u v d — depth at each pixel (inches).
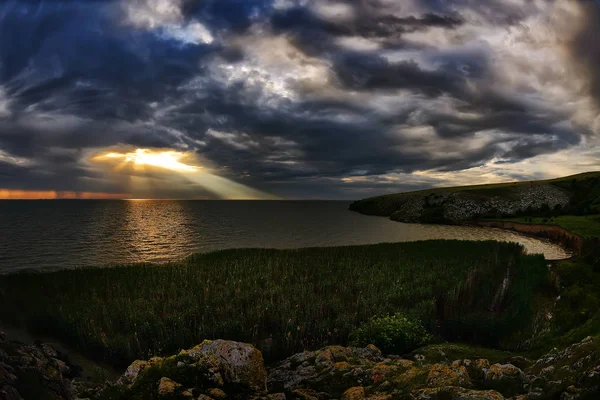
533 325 1213.1
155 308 1211.2
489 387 534.3
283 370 736.3
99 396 540.4
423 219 6407.5
